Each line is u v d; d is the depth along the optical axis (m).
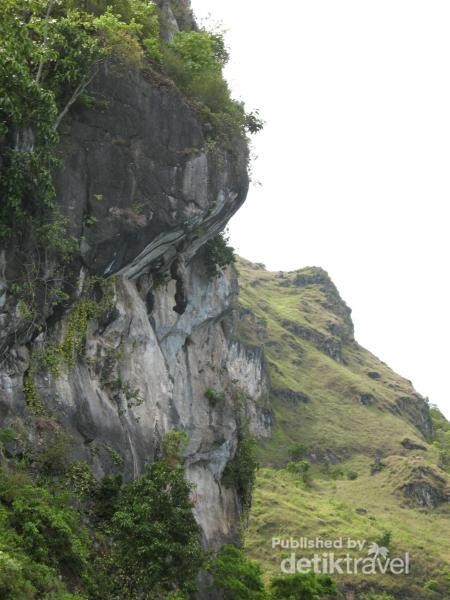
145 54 22.95
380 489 99.81
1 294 17.53
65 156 19.84
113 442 20.64
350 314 179.75
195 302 27.70
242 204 25.52
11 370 18.14
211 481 27.72
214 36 27.84
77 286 20.03
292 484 93.38
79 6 21.52
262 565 60.38
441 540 80.38
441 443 145.75
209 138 23.56
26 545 15.02
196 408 27.44
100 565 16.88
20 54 17.64
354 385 138.12
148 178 21.62
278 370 131.25
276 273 185.12
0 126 16.89
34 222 18.20
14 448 17.36
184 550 16.91
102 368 21.45
